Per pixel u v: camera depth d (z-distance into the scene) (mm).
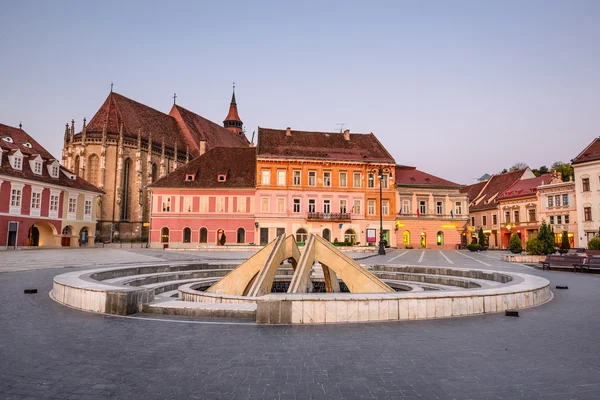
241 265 15742
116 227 79812
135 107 90625
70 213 62031
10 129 59156
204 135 105750
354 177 67562
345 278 14766
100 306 11867
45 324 10312
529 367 7043
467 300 11469
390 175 68062
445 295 11195
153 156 87938
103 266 27391
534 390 6031
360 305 10586
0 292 15570
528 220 73375
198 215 65250
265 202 65062
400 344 8438
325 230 65688
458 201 70000
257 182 64875
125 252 46562
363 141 72812
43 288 16641
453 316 11219
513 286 13539
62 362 7289
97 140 80938
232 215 65062
